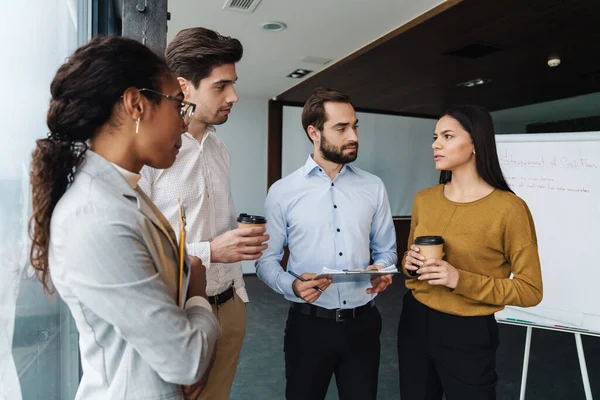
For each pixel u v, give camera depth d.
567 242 2.03
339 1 3.02
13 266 0.83
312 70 4.77
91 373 0.65
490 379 1.30
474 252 1.32
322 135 1.52
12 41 0.81
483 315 1.30
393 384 2.56
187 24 3.46
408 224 7.11
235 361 1.37
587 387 1.93
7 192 0.80
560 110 7.30
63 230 0.58
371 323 1.53
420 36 3.51
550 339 3.38
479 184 1.40
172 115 0.69
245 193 6.23
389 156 6.97
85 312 0.60
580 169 2.03
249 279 5.73
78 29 1.33
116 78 0.61
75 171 0.62
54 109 0.61
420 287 1.41
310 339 1.47
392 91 5.50
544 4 2.85
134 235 0.60
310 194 1.57
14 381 0.83
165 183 1.16
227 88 1.18
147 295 0.59
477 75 4.70
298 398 1.49
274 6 3.11
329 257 1.54
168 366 0.60
